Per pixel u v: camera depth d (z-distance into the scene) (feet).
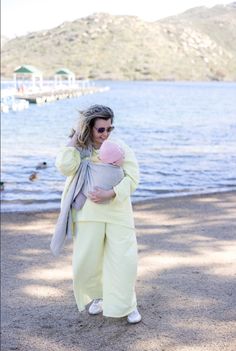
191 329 12.94
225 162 42.50
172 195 34.63
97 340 12.96
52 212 32.07
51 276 19.21
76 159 11.71
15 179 44.83
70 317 14.85
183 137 72.59
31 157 58.39
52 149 65.87
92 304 14.39
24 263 21.11
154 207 30.86
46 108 149.18
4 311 15.94
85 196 11.84
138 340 12.60
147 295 15.60
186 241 21.89
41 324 14.60
